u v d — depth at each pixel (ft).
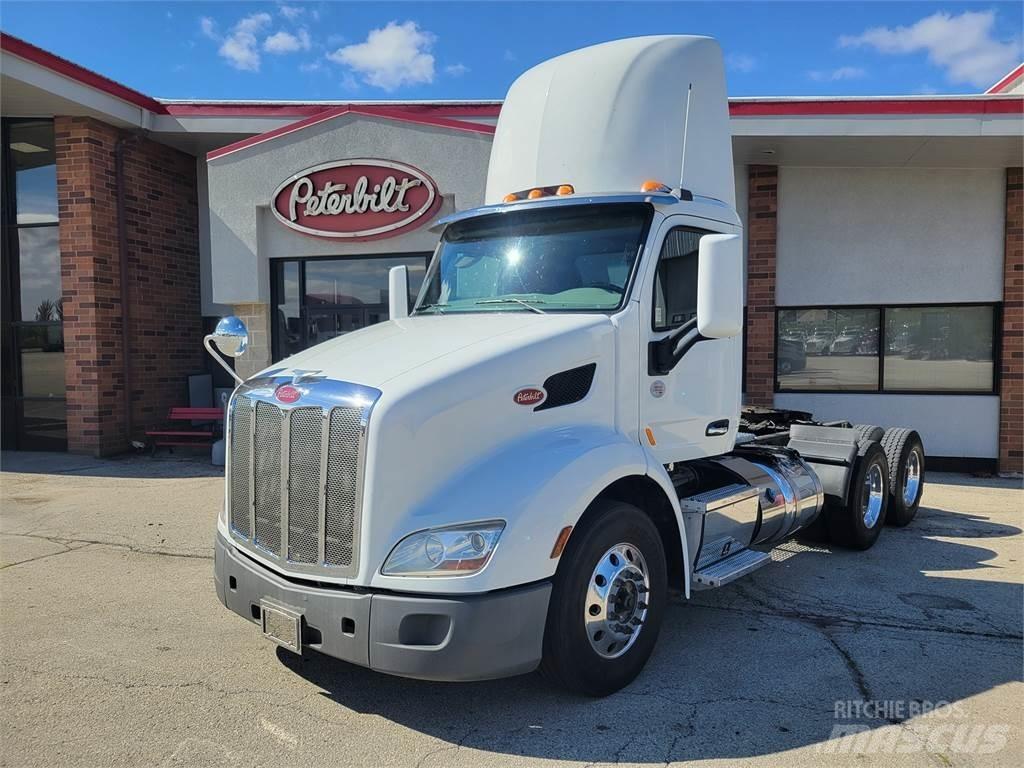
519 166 16.29
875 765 10.39
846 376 36.40
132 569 19.45
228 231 35.32
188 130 38.34
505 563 10.50
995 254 35.01
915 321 35.88
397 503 10.59
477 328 13.12
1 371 39.45
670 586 13.97
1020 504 28.86
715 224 15.33
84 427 37.58
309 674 13.19
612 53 15.80
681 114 15.34
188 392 43.11
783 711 11.93
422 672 10.26
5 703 12.07
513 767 10.32
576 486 11.34
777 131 31.45
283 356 36.27
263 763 10.36
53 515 25.21
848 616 16.39
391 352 12.24
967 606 17.06
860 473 21.44
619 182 14.92
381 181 33.81
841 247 36.11
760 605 17.12
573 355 12.41
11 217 38.78
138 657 13.89
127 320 38.73
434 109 35.58
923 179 35.47
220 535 13.11
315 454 11.06
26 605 16.74
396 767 10.30
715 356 15.44
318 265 35.88
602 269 13.87
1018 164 34.42
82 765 10.28
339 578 10.77
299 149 34.37
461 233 16.12
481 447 11.32
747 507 16.17
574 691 12.04
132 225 39.22
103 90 35.60
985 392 35.32
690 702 12.21
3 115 36.76
